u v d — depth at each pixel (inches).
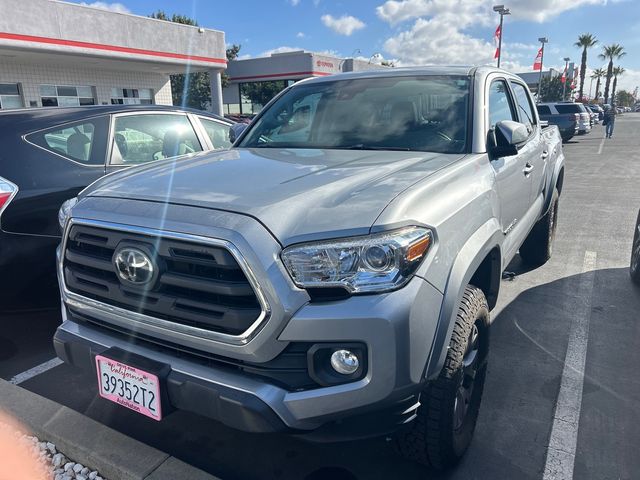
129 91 819.4
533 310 170.1
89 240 87.5
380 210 75.7
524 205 148.5
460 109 122.5
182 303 77.2
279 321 70.7
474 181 101.6
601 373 131.5
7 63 656.4
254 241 71.1
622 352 141.9
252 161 107.1
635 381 127.6
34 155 144.6
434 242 79.0
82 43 614.9
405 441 90.0
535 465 99.4
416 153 112.4
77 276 91.3
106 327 90.0
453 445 91.9
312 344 72.0
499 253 109.4
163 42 716.0
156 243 78.1
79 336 91.9
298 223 74.3
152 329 81.5
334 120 132.6
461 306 89.0
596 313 167.2
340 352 72.1
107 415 117.9
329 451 104.0
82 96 752.3
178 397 79.1
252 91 1261.1
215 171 98.3
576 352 141.9
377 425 77.9
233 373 76.2
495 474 97.0
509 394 122.6
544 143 181.6
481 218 98.5
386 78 140.7
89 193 95.2
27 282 139.9
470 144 115.3
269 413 72.4
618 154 693.9
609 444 104.9
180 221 76.2
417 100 128.8
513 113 154.4
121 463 91.7
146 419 115.8
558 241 254.4
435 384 85.0
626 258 224.4
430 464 92.9
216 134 206.7
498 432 109.0
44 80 698.8
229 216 74.7
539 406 118.0
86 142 159.0
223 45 818.8
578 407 117.3
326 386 72.5
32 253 139.2
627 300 177.5
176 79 1493.6
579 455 101.8
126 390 84.6
